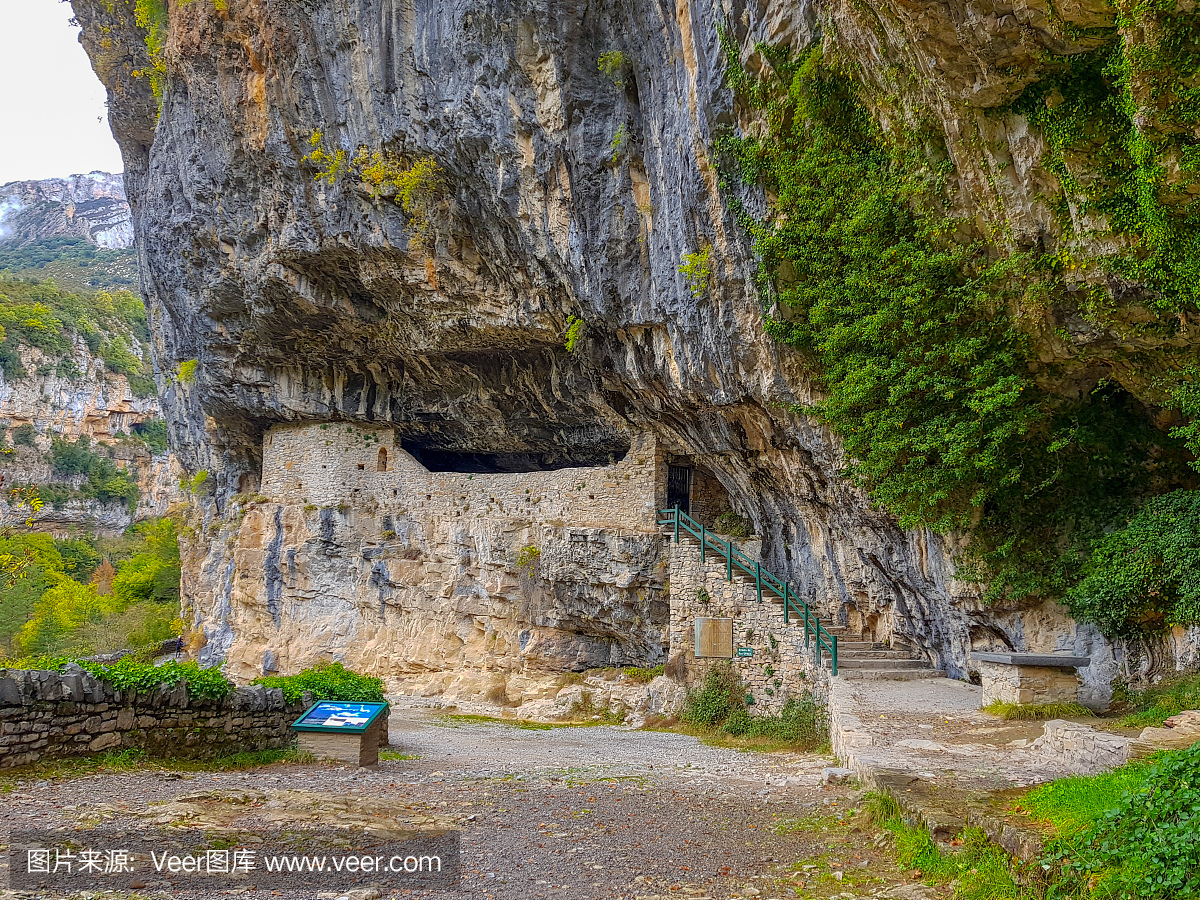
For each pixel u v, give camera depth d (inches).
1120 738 263.7
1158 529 366.9
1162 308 309.3
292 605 898.7
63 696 303.0
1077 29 262.8
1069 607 403.9
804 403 486.0
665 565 716.7
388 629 876.6
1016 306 367.9
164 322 1079.0
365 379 912.9
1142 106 253.9
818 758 418.9
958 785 258.7
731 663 583.2
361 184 685.9
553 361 770.2
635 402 692.7
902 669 516.1
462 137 605.3
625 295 574.9
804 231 423.8
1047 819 200.4
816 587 627.8
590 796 312.7
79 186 7062.0
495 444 935.7
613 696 673.6
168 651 1051.9
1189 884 145.9
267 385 903.7
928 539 464.1
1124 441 402.3
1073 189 303.4
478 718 685.3
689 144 473.7
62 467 3070.9
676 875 208.5
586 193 565.3
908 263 387.5
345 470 916.6
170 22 768.9
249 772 344.2
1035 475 411.5
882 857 216.2
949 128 335.6
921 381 397.7
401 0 623.2
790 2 386.3
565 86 554.9
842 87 392.5
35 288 3499.0
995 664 397.4
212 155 756.6
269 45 679.1
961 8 277.6
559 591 766.5
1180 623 354.6
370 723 385.1
